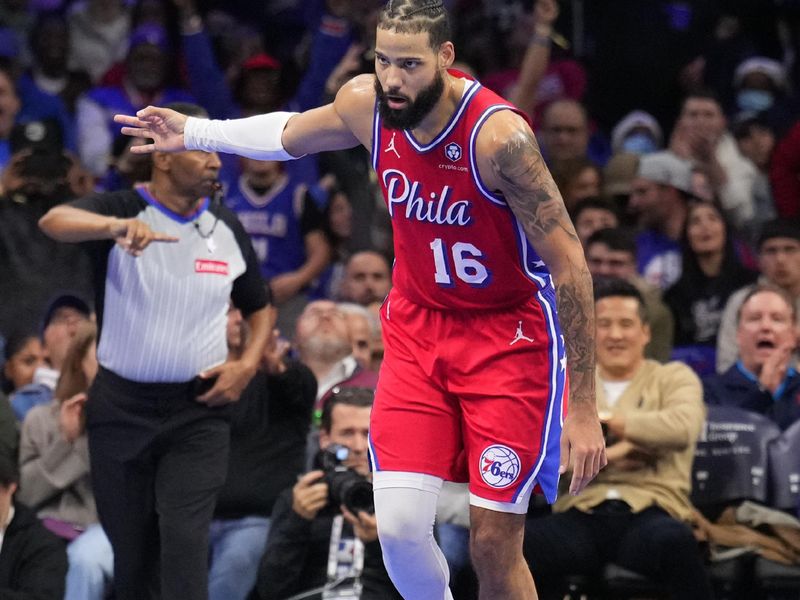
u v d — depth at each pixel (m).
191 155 12.46
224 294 12.86
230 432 14.02
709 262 18.95
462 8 28.62
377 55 9.43
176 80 25.66
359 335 16.84
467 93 9.52
